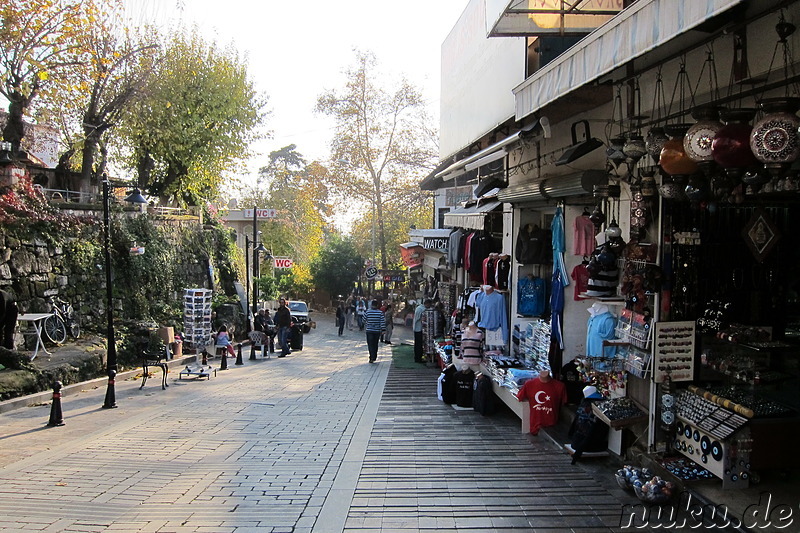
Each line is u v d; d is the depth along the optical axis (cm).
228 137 2805
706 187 546
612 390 738
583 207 905
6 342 1234
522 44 990
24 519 563
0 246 1473
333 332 3450
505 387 984
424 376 1548
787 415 592
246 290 3136
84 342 1631
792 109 423
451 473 696
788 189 500
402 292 4206
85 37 1830
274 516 568
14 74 1717
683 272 671
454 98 1547
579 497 613
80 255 1794
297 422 987
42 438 917
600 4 879
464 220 1423
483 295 1123
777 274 701
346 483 661
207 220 3100
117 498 620
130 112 2269
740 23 486
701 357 666
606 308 765
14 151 1755
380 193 4041
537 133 986
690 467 615
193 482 671
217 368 1814
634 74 670
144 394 1344
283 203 5059
